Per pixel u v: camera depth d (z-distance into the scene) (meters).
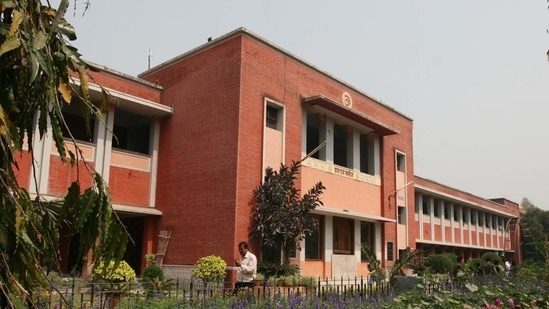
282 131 17.48
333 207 19.48
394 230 23.50
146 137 20.97
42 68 2.32
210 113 16.83
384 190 22.98
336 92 20.67
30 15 2.42
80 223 2.52
